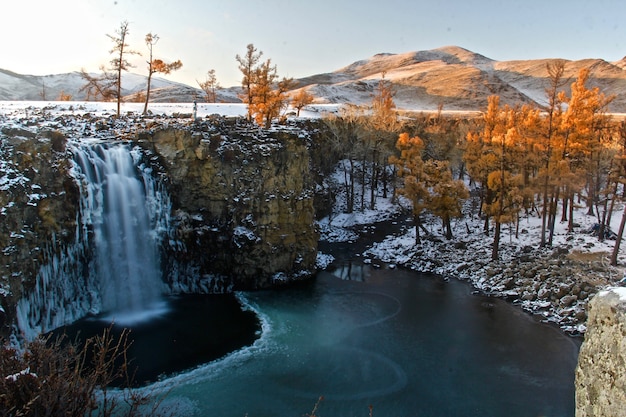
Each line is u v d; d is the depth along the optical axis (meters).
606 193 33.31
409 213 46.44
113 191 25.14
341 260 35.56
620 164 30.44
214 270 28.38
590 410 6.18
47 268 21.47
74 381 7.08
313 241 31.77
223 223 28.14
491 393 17.70
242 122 34.50
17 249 19.75
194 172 27.53
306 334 22.55
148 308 25.41
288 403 16.78
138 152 27.08
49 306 21.58
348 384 18.14
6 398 5.82
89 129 29.45
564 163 30.23
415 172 36.44
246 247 28.09
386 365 19.67
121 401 15.76
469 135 41.12
